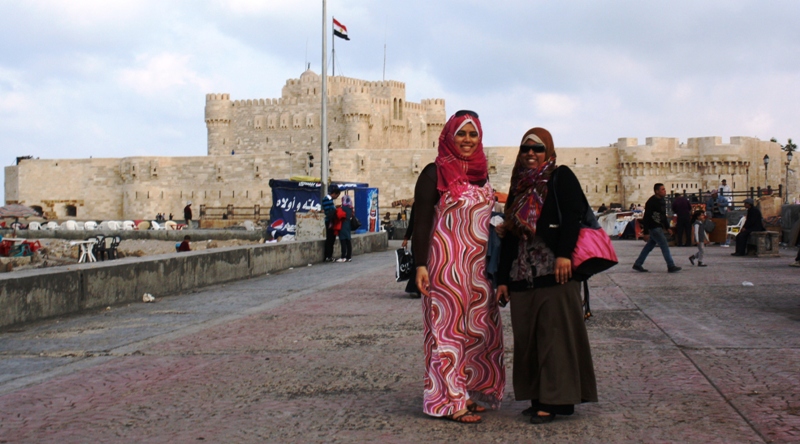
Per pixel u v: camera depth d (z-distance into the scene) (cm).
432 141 13000
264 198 9806
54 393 743
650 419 605
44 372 846
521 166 625
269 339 1009
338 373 799
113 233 5491
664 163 8769
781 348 845
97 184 10631
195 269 1734
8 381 805
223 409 670
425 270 615
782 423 578
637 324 1048
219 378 789
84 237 5519
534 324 610
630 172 8825
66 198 10775
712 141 8681
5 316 1162
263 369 826
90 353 947
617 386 712
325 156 3347
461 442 567
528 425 605
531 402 654
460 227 609
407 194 9419
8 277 1177
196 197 10100
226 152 12394
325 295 1526
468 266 610
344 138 11612
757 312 1123
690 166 8788
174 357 904
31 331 1148
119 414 661
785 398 645
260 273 2078
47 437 601
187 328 1127
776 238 2395
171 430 611
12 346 1020
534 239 610
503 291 632
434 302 614
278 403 686
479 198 610
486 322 623
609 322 1071
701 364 782
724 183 5300
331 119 11762
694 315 1111
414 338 984
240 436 592
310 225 2834
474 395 649
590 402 634
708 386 695
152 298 1513
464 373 624
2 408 691
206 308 1379
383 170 9500
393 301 1388
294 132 11925
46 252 4444
